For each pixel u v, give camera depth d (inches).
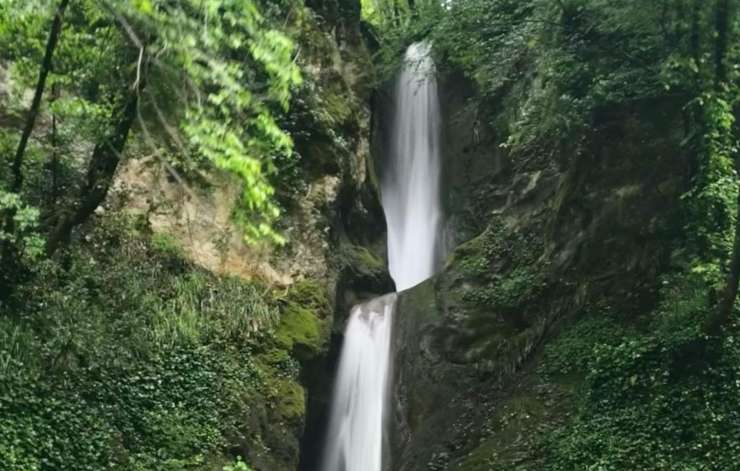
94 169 477.7
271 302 636.1
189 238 628.7
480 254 773.3
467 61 896.9
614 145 697.6
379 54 1027.3
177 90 380.8
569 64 673.0
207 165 625.9
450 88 1016.2
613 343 615.2
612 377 581.3
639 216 662.5
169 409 508.1
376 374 734.5
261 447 546.3
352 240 822.5
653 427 526.3
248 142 367.2
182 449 491.2
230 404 539.2
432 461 634.8
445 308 733.9
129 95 442.3
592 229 689.6
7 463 380.8
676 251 613.0
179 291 583.2
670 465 494.9
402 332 751.1
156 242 599.8
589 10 655.8
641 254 651.5
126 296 541.6
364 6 1135.0
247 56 424.8
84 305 498.9
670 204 645.9
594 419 562.3
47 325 466.9
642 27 619.5
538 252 737.0
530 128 775.1
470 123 966.4
